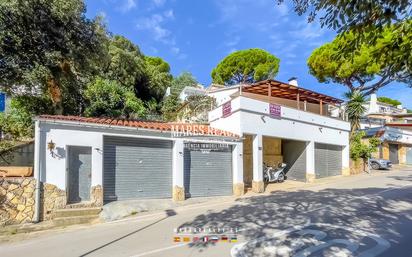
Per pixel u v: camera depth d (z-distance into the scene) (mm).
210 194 15703
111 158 13234
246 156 19781
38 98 15750
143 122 15750
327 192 15648
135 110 22969
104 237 8922
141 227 10016
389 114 40875
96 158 12500
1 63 12758
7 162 12656
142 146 14062
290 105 23578
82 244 8250
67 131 11961
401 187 16688
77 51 14438
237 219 10328
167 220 10891
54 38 13602
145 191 13953
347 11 4082
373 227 8820
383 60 4539
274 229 8820
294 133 19953
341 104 25578
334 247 7047
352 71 27359
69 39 13984
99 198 12352
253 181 17312
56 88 15242
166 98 32469
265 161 21734
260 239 7844
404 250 6805
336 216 10273
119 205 12477
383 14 3965
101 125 12648
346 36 4508
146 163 14094
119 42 33344
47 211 11258
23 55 13016
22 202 10891
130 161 13688
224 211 11844
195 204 14008
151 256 6910
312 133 21406
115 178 13266
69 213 11375
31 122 15203
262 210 11625
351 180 20812
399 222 9328
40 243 8648
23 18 12594
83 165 12516
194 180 15320
